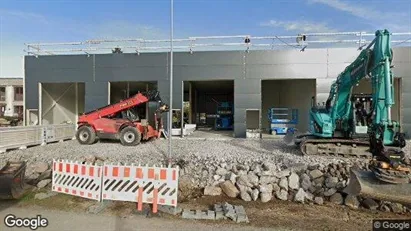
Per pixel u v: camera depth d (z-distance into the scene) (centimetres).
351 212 570
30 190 648
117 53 1650
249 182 679
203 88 2575
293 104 2016
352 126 986
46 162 888
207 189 671
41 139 1298
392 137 635
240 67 1574
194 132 1969
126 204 564
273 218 522
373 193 536
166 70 1622
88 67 1672
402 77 1460
